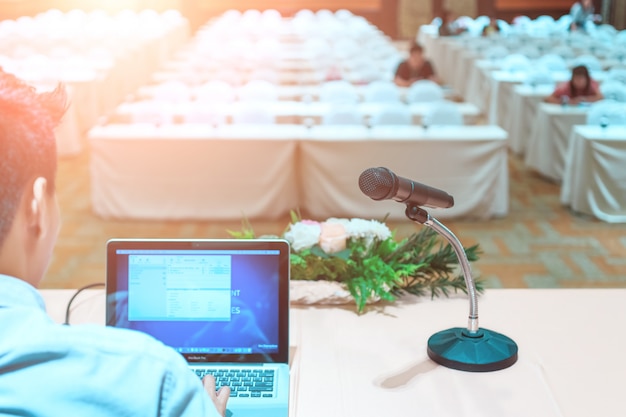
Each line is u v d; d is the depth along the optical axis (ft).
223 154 16.98
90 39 37.35
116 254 5.41
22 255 2.49
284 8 53.57
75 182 20.52
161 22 45.44
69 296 7.29
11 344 2.22
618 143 17.34
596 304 7.06
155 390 2.26
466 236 16.60
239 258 5.42
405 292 7.30
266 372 5.31
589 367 5.86
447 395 5.46
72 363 2.24
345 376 5.75
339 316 6.84
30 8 49.47
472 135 17.26
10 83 2.53
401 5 52.26
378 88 22.82
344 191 17.17
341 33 40.96
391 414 5.23
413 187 5.16
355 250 7.09
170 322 5.41
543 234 16.78
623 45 37.09
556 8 53.36
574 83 21.53
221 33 39.83
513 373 5.75
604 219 17.62
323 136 17.19
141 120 19.52
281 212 17.33
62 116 2.72
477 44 38.24
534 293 7.33
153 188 17.21
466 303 7.11
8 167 2.40
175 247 5.41
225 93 22.59
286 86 26.48
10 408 2.17
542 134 20.65
